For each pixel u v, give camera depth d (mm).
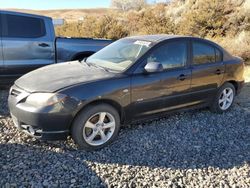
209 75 5734
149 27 20438
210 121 5758
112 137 4602
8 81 6934
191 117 5906
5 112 5816
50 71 4891
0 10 6680
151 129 5242
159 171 3965
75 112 4176
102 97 4352
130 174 3861
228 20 18688
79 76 4562
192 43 5570
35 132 4223
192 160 4281
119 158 4242
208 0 20203
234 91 6402
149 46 5066
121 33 19172
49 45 7258
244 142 4938
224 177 3896
